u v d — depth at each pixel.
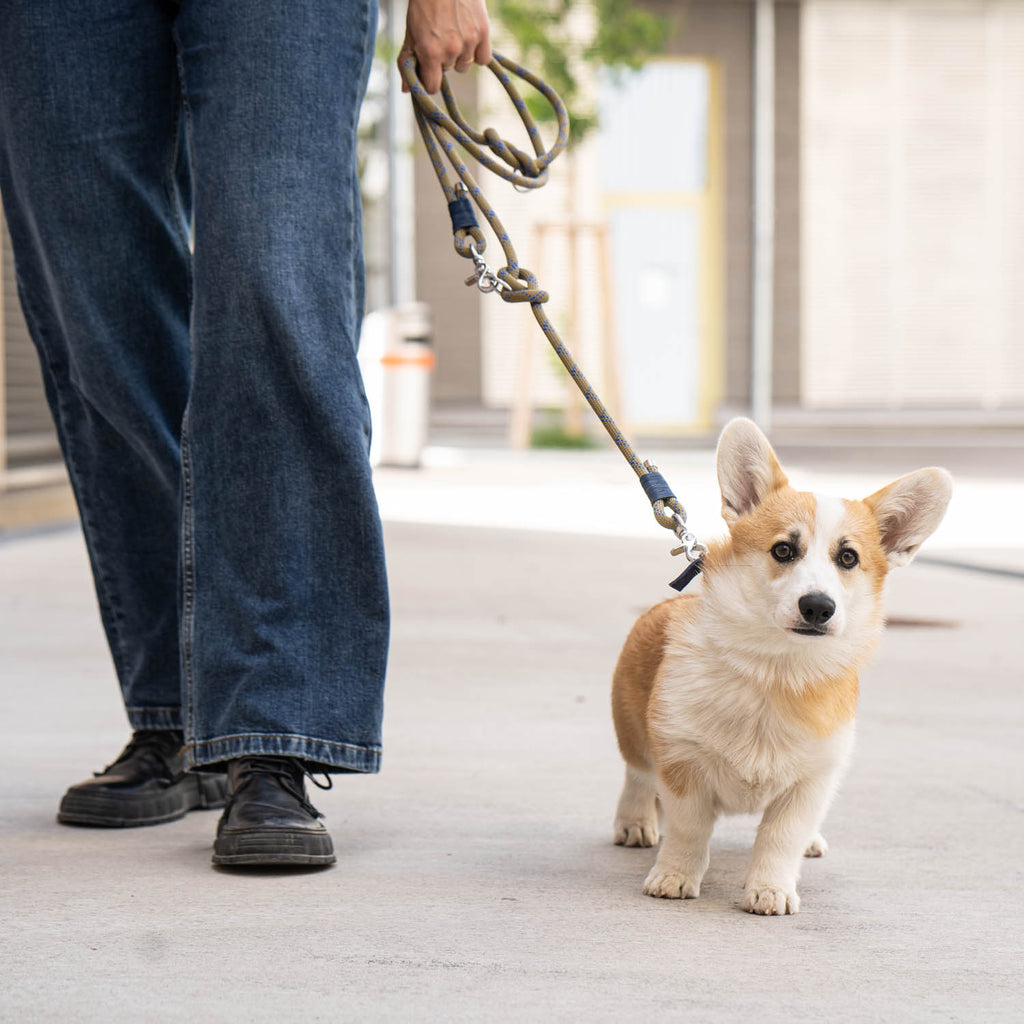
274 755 2.83
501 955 2.30
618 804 3.10
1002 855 3.04
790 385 20.67
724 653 2.69
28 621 6.01
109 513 3.20
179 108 3.15
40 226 3.05
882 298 20.67
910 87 20.45
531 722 4.29
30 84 2.98
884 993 2.17
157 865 2.79
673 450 17.33
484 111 17.42
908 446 18.94
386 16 18.23
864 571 2.79
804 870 2.92
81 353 3.08
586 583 7.47
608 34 16.73
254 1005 2.04
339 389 2.89
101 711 4.30
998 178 20.67
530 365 17.47
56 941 2.31
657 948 2.38
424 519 10.44
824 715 2.66
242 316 2.85
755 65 20.12
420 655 5.45
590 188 19.92
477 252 3.15
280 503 2.87
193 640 2.91
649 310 20.41
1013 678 5.22
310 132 2.89
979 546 9.26
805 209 20.45
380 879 2.73
